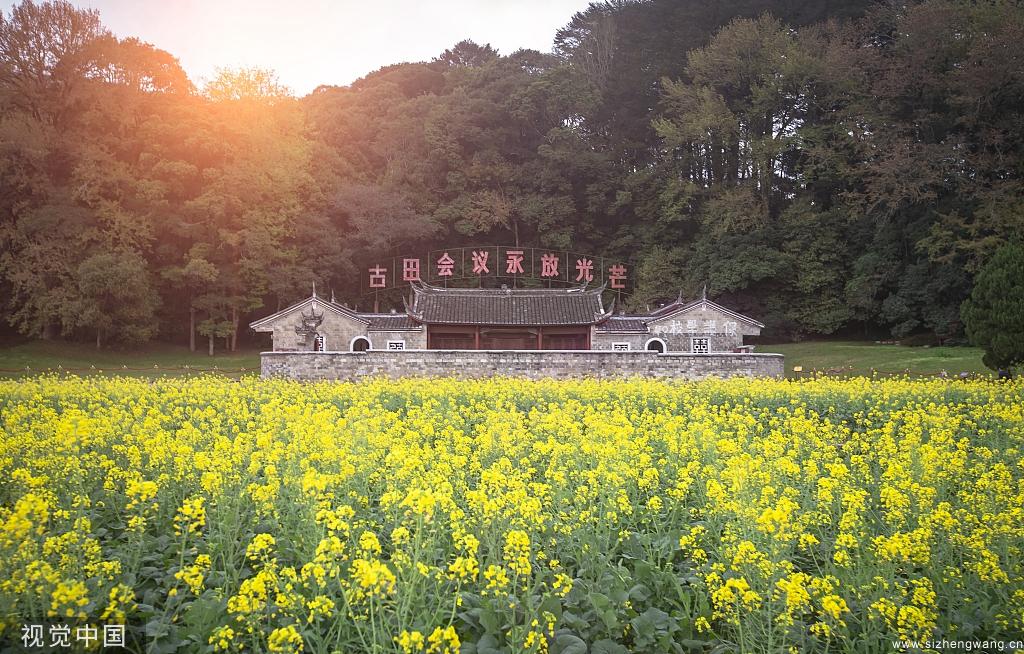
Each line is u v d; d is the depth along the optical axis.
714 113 51.25
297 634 4.07
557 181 60.06
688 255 52.50
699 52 52.62
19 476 6.55
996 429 11.20
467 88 66.38
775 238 49.22
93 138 44.06
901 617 4.50
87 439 8.12
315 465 7.97
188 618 4.71
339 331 34.22
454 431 10.91
